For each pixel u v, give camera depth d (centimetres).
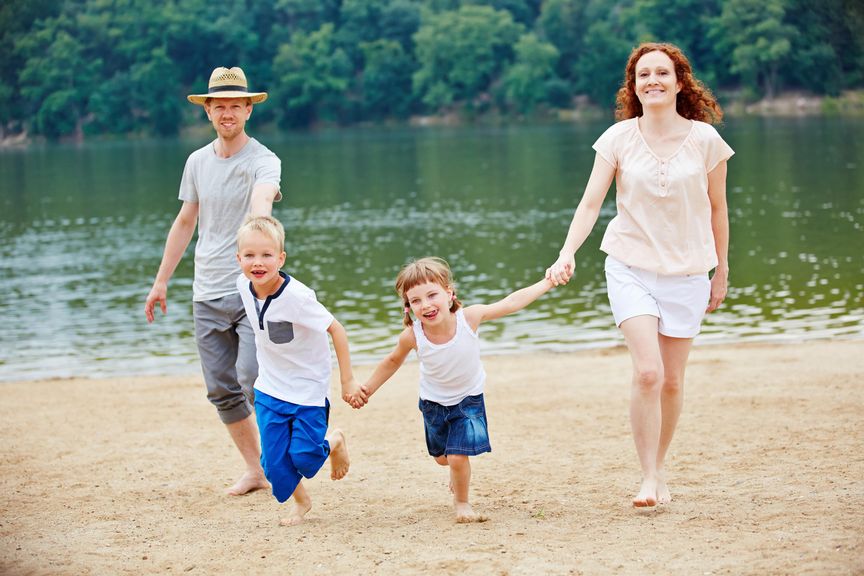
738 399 791
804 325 1345
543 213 3275
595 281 1870
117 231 3200
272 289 484
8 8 9219
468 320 475
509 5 9850
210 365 578
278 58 9456
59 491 600
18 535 499
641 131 499
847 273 1819
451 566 403
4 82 9175
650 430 482
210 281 573
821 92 7694
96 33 9400
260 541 467
